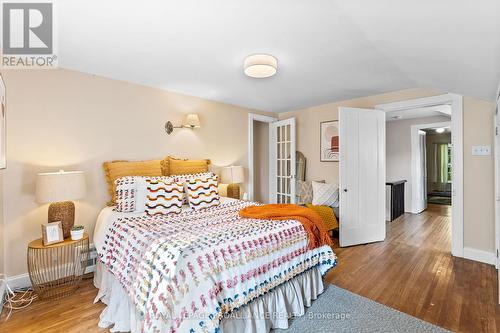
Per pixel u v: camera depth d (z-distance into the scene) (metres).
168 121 3.48
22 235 2.39
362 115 3.70
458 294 2.25
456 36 1.69
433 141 8.88
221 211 2.64
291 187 4.57
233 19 1.81
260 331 1.70
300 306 1.98
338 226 3.89
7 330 1.78
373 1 1.50
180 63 2.60
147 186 2.61
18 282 2.35
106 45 2.19
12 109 2.35
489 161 2.93
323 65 2.66
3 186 2.30
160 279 1.41
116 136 3.01
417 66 2.46
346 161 3.57
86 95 2.79
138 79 3.04
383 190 3.86
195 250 1.49
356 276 2.62
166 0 1.59
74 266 2.48
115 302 1.86
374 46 2.19
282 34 2.02
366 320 1.90
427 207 6.78
